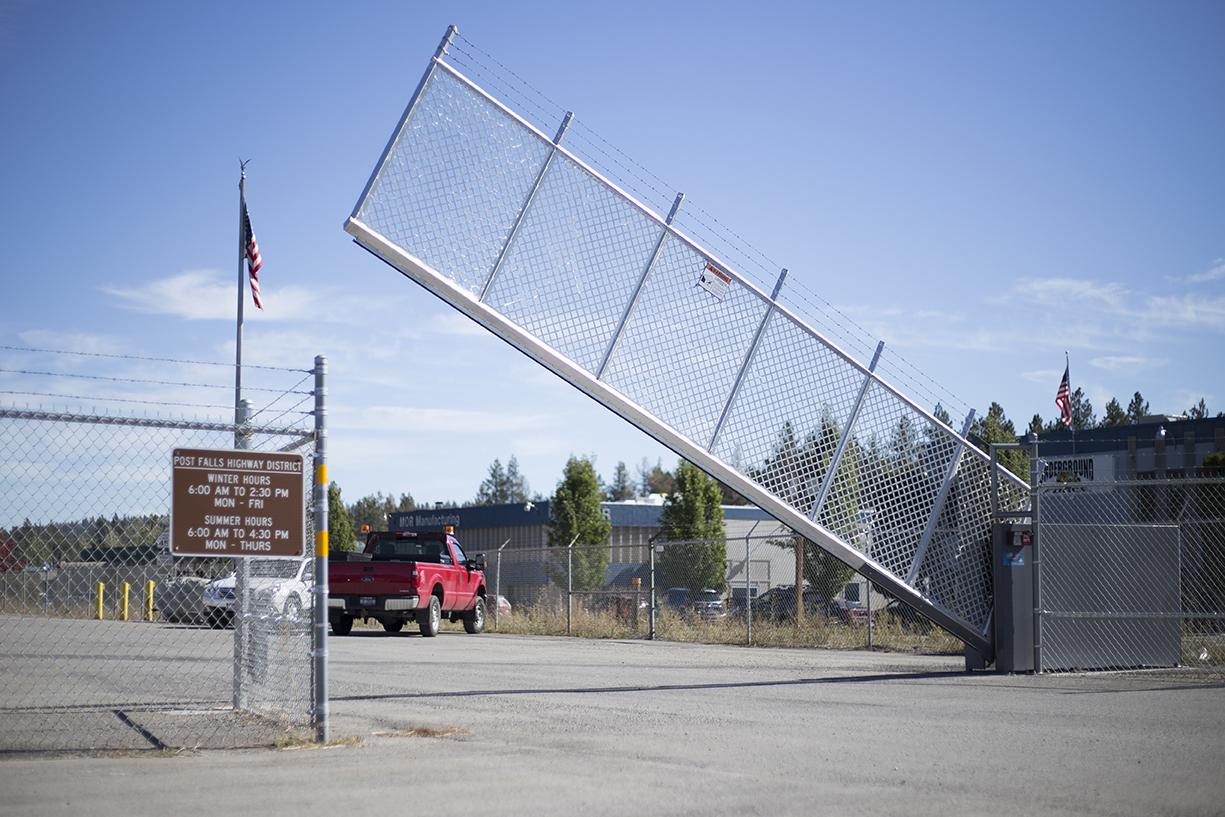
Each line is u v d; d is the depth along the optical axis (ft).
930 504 39.09
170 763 19.24
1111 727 24.00
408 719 25.40
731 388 36.58
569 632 70.44
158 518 22.85
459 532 188.55
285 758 19.77
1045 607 39.19
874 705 28.43
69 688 31.96
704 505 153.89
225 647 49.06
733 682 35.35
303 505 22.98
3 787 16.90
